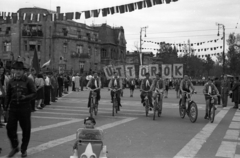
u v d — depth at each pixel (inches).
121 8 478.6
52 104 761.6
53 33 2277.3
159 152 286.8
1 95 331.0
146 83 560.4
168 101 918.4
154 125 450.3
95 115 557.3
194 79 3245.6
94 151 219.3
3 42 2256.4
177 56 2824.8
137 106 740.7
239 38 2101.4
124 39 3225.9
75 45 2439.7
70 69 2362.2
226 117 558.9
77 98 971.3
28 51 2214.6
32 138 339.9
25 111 264.4
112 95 566.9
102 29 2979.8
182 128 426.3
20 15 609.0
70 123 453.1
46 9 2208.4
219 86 844.6
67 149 292.2
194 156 274.4
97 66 2714.1
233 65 2021.4
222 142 334.6
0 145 307.3
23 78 267.6
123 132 387.2
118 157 267.9
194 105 483.2
